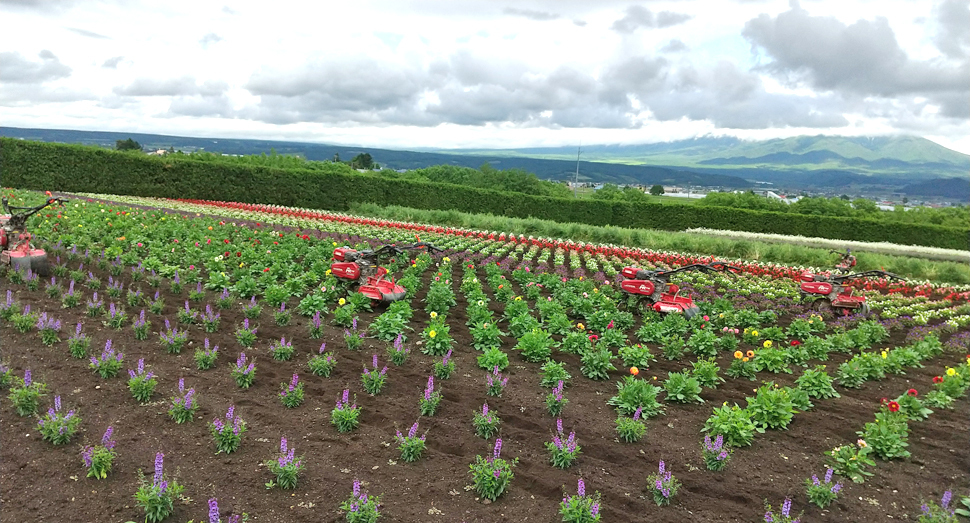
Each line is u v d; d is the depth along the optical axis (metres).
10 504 4.80
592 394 8.29
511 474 5.53
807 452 6.82
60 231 16.42
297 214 31.98
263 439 6.23
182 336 8.59
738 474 6.17
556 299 14.09
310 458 5.92
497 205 45.44
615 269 22.61
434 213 35.78
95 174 34.34
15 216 11.58
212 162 39.25
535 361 9.50
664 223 45.19
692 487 5.86
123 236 16.58
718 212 44.25
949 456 6.91
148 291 11.75
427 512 5.17
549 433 6.88
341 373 8.30
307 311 10.99
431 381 7.33
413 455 6.01
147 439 6.02
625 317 12.10
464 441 6.53
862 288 21.22
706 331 10.87
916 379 10.09
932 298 20.08
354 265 12.45
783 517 5.29
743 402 8.34
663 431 7.17
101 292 11.17
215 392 7.32
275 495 5.25
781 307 16.16
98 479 5.25
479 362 8.97
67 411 6.39
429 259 18.11
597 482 5.83
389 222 30.56
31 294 10.43
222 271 13.95
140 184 35.72
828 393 8.75
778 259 28.23
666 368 9.78
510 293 13.99
